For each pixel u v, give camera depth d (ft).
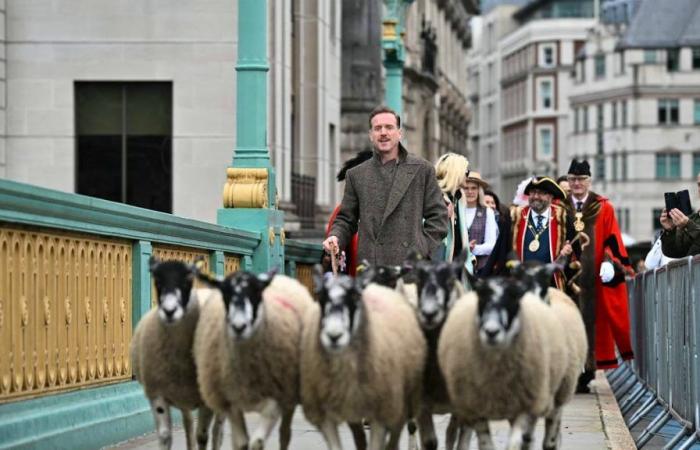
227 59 78.48
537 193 54.29
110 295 39.65
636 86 442.91
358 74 135.44
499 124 562.25
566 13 515.09
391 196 39.47
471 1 268.21
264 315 30.42
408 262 33.83
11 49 78.59
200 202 78.79
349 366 29.86
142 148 79.00
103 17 78.69
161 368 32.42
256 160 52.16
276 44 89.86
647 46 442.50
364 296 31.35
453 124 251.19
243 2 51.85
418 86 185.37
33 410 33.86
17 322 32.94
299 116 105.60
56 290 35.45
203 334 31.32
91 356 38.19
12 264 32.53
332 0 115.96
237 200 51.67
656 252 64.80
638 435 49.67
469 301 31.45
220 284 29.78
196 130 78.79
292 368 31.19
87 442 36.32
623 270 59.31
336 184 116.37
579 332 35.70
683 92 441.27
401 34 84.58
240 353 30.50
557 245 54.29
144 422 40.96
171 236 43.27
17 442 32.12
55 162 78.69
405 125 180.04
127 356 41.14
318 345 29.99
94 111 79.10
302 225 100.68
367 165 40.09
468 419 31.65
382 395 30.37
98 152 79.20
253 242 51.57
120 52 78.69
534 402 30.96
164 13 78.54
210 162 78.74
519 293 29.35
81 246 37.19
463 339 30.73
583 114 472.44
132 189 78.95
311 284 64.18
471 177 51.01
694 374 42.11
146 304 42.01
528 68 521.65
